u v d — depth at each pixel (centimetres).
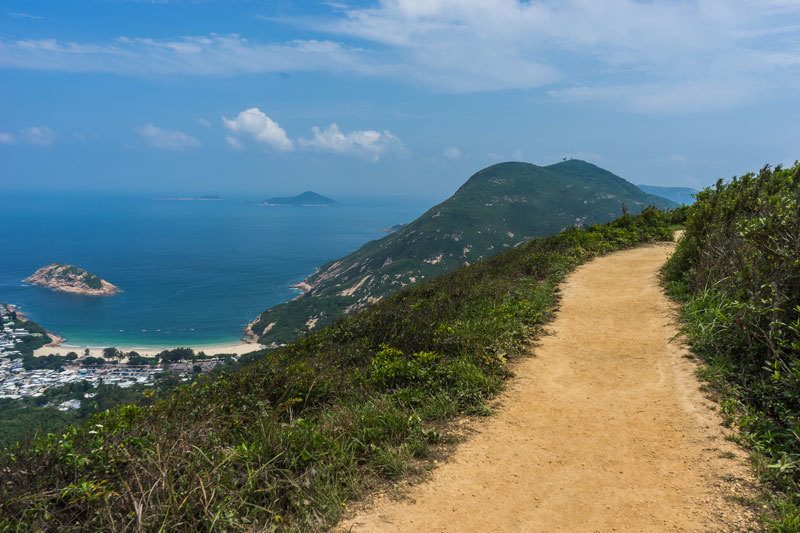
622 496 397
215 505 365
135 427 493
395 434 505
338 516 385
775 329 553
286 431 482
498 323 816
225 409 581
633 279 1147
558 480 426
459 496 410
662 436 485
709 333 668
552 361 709
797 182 937
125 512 353
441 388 607
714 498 381
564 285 1132
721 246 845
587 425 521
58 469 403
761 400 505
